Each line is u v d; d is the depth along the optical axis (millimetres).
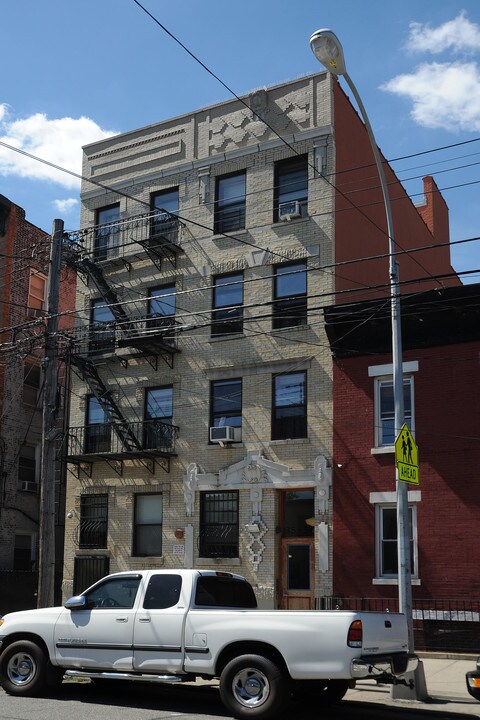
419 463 20422
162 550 24203
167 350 24984
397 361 15148
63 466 33000
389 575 20562
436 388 20625
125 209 27422
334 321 21875
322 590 21250
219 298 24922
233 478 23344
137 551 24922
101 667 12219
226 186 25703
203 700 12820
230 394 24203
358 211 25516
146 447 25172
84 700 12523
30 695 12789
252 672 10969
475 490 19609
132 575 12633
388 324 21312
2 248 32000
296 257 23703
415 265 32125
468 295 19906
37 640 12945
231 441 23562
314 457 22141
